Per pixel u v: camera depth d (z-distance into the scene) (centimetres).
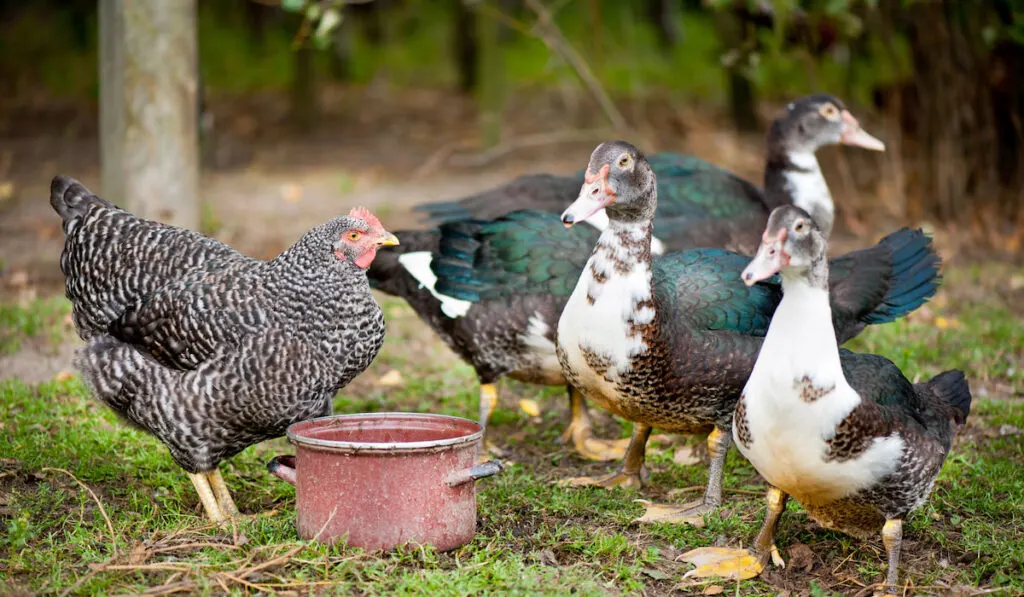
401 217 1316
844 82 1575
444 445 521
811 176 891
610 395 610
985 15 1235
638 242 582
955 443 712
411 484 520
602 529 584
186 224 1023
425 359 906
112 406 580
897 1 1252
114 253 589
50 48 2548
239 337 549
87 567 515
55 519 572
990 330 929
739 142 1716
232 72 2464
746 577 536
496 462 539
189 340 552
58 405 729
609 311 584
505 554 541
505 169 1642
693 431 635
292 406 562
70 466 636
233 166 1662
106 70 1041
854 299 675
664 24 2264
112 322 577
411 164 1684
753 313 616
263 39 2531
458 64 2320
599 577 526
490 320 685
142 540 546
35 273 1067
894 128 1295
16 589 489
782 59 1327
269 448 696
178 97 1006
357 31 2753
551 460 721
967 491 629
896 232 709
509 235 693
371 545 522
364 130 1978
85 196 609
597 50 1495
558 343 621
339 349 566
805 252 475
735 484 670
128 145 1004
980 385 822
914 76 1288
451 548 535
